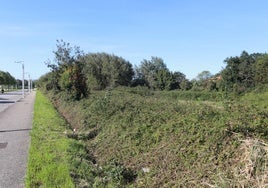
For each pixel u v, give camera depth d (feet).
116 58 218.18
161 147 32.96
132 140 38.32
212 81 153.79
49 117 69.41
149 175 29.45
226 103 33.73
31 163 31.89
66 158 33.50
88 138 48.60
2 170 33.06
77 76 94.38
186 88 207.62
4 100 158.20
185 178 26.02
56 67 126.31
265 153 23.04
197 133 30.30
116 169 31.14
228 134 27.58
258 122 27.48
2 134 54.44
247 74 139.74
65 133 49.01
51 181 26.76
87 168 31.42
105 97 68.59
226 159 25.21
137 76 247.50
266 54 140.46
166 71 224.74
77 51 126.11
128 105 54.75
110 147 40.40
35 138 44.34
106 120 52.60
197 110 35.35
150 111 45.16
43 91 222.69
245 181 21.45
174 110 41.47
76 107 80.53
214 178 23.40
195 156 27.94
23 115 84.84
